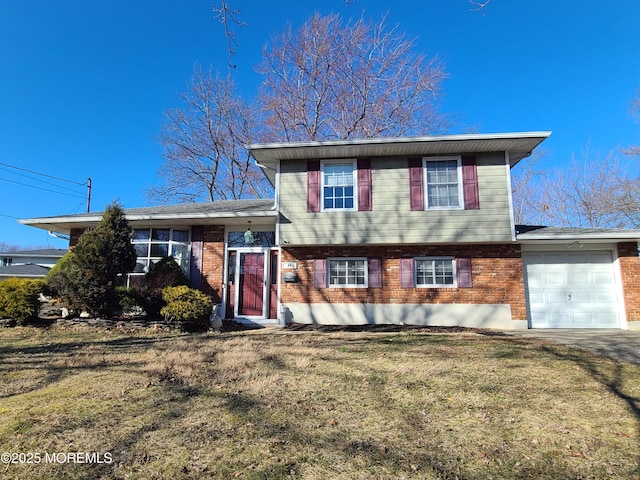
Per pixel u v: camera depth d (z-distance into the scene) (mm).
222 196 28250
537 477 3193
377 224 12133
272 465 3336
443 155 12258
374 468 3312
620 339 9352
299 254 12828
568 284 12266
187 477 3141
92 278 10586
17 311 10250
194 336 9844
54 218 13273
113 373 6074
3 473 3166
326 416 4438
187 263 13383
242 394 5141
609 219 26438
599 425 4195
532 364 6719
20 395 5031
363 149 12008
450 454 3574
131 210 14883
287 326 12078
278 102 25047
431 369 6391
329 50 24047
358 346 8438
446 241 11836
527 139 11266
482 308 11961
